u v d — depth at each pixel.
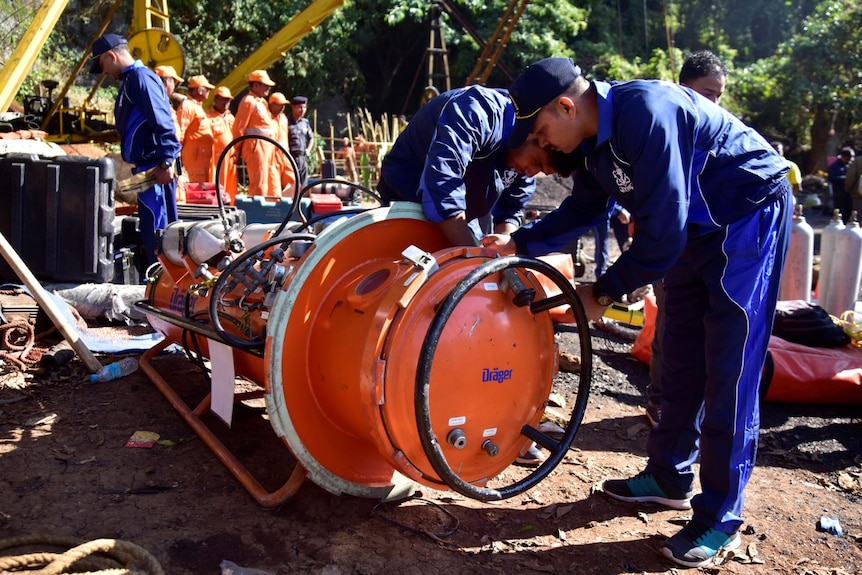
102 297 5.12
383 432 2.35
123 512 2.76
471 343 2.34
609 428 4.02
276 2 21.22
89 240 5.18
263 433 3.51
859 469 3.69
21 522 2.65
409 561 2.59
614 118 2.38
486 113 2.92
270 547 2.60
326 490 2.84
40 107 13.13
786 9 25.48
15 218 5.10
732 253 2.56
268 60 12.82
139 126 5.21
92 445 3.27
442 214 2.69
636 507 3.10
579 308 2.43
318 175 15.17
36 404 3.68
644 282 2.47
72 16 18.03
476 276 2.19
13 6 14.82
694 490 3.33
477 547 2.73
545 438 2.54
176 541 2.59
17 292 4.70
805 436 4.05
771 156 2.57
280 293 2.58
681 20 25.95
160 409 3.68
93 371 4.04
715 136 2.49
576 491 3.22
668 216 2.34
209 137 10.20
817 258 8.62
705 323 2.69
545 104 2.43
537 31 22.38
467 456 2.49
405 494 2.94
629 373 4.98
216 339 2.89
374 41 24.88
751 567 2.71
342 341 2.53
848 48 21.19
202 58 20.03
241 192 12.56
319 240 2.62
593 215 2.96
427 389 2.15
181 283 3.61
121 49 5.15
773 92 22.41
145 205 5.36
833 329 4.69
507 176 3.55
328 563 2.54
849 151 14.02
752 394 2.65
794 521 3.08
